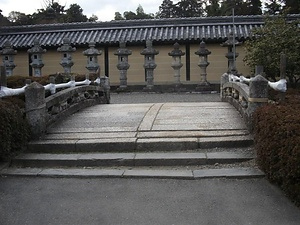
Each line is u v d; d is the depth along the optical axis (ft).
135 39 58.95
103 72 62.39
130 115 27.37
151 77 57.52
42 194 15.64
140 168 18.34
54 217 13.58
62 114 26.37
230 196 14.84
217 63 60.23
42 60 60.95
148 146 20.27
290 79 42.11
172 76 61.26
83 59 62.08
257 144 17.56
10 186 16.55
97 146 20.52
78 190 15.94
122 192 15.57
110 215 13.60
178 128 22.82
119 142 20.42
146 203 14.47
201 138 20.77
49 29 63.87
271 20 46.52
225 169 17.37
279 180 15.11
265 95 21.24
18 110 20.52
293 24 43.45
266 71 41.73
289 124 14.90
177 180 16.60
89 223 13.07
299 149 13.29
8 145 18.58
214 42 59.36
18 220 13.42
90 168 18.60
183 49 60.59
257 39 45.91
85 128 23.77
